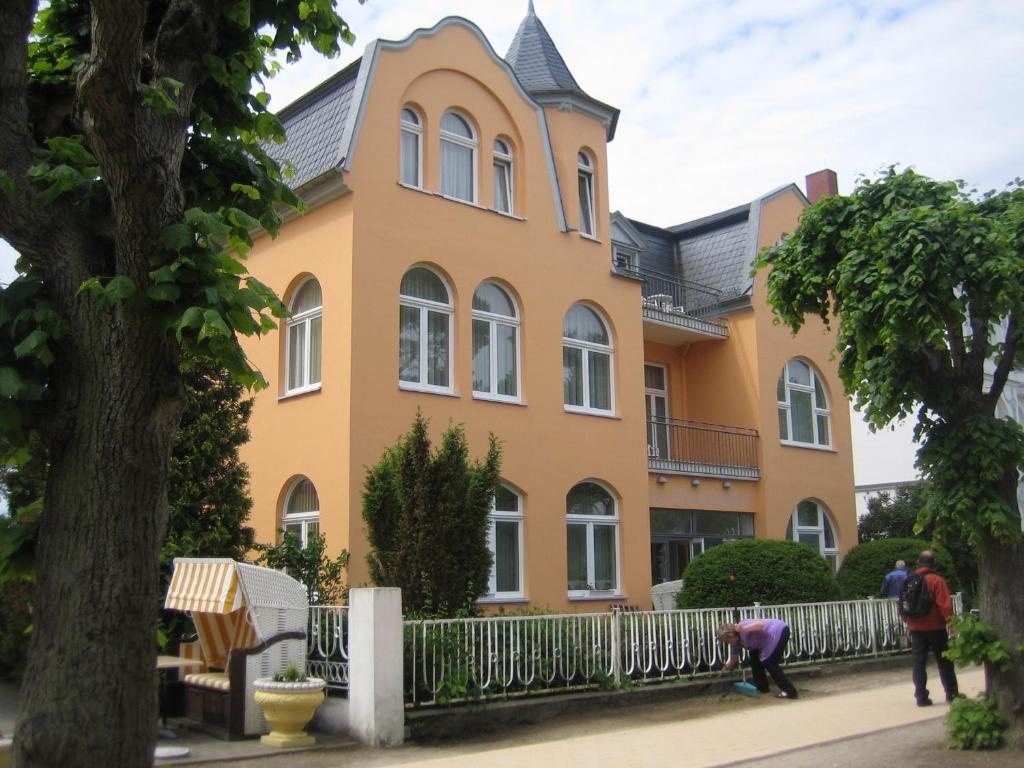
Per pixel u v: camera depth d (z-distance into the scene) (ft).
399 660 31.65
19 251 16.99
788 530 73.51
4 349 16.21
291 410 51.70
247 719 31.71
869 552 64.59
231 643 36.76
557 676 37.47
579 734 33.40
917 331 29.17
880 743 30.86
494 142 57.67
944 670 38.09
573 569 57.31
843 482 78.23
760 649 41.50
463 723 33.19
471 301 53.98
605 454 59.26
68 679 14.96
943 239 28.99
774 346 74.64
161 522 16.30
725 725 34.58
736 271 77.46
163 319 15.93
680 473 65.82
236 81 22.11
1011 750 28.45
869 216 31.89
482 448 52.95
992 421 30.17
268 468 52.65
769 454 72.43
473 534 37.22
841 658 50.26
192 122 22.86
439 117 54.65
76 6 23.75
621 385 61.26
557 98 62.18
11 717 36.65
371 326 49.26
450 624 34.24
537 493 55.06
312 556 41.60
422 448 37.55
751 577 50.31
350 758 28.91
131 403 15.93
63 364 16.38
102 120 15.79
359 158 50.11
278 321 53.26
